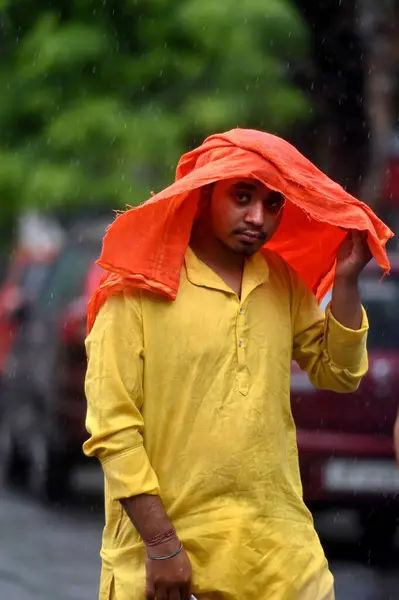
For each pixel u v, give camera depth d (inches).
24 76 1190.9
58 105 1182.3
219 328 356.2
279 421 359.9
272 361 360.8
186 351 354.0
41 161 1185.4
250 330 359.6
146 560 349.4
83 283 1021.8
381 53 1338.6
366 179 1266.0
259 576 350.9
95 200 1172.5
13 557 831.7
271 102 1138.7
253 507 352.2
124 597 356.5
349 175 1226.6
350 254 373.4
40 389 1065.5
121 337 355.3
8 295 1409.9
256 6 1123.9
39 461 1096.2
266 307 364.8
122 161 1168.8
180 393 354.0
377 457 772.6
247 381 355.9
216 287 359.3
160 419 354.3
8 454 1206.9
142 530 347.9
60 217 1507.1
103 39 1165.7
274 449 357.1
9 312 1205.1
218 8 1134.4
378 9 1320.1
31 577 764.0
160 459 354.6
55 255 1230.9
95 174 1175.0
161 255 357.7
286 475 360.2
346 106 1181.7
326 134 1210.6
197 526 350.0
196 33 1141.1
